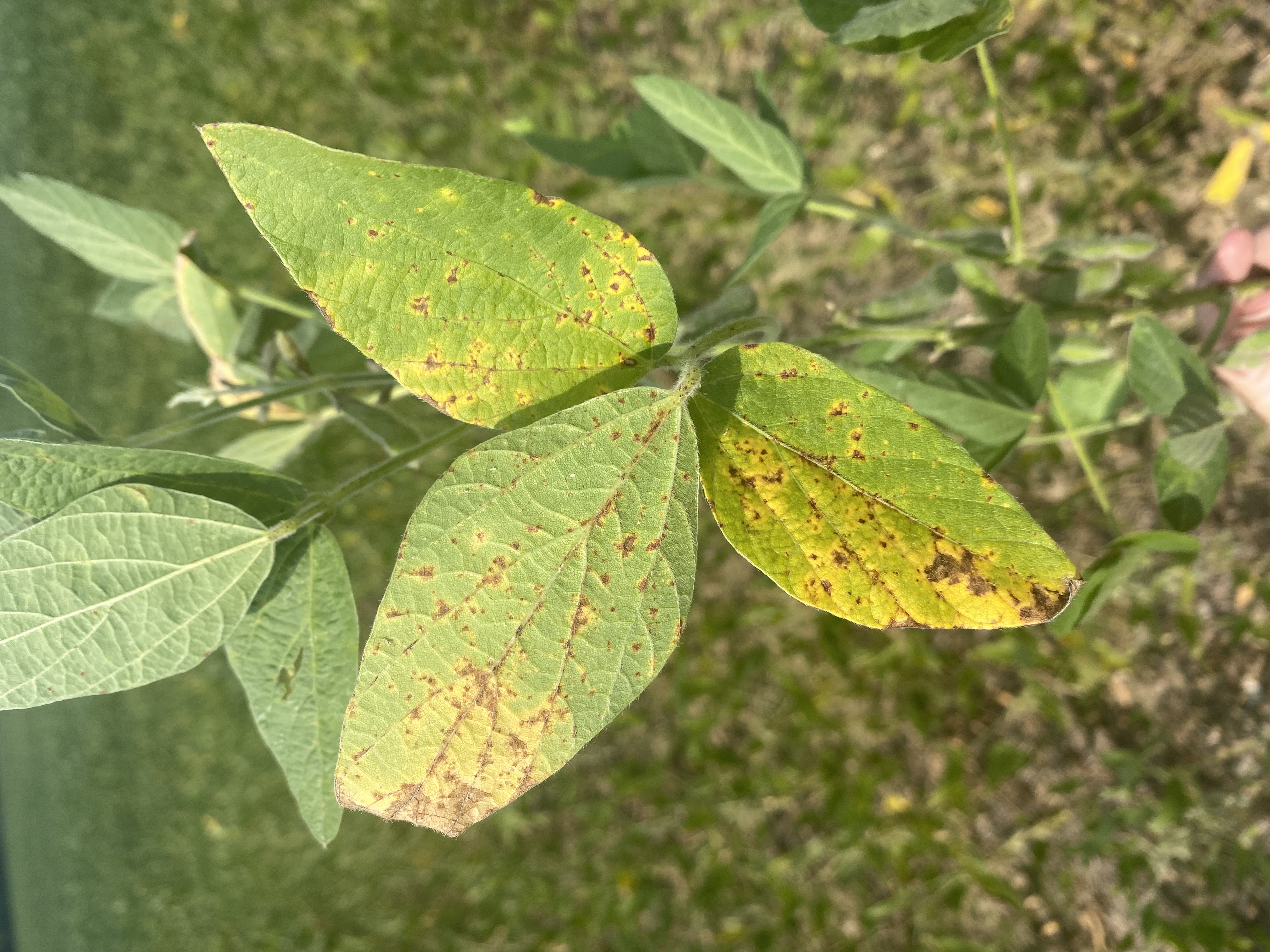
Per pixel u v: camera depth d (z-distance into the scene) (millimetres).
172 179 1145
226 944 1229
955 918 759
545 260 202
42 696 234
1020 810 754
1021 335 340
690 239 855
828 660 791
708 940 848
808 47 793
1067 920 729
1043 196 725
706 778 828
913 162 778
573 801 915
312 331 429
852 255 791
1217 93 658
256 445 405
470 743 203
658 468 203
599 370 211
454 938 981
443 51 932
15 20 1277
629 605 203
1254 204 653
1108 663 689
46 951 1777
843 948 756
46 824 1709
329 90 993
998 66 703
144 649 241
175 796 1333
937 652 769
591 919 880
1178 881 687
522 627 201
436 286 200
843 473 200
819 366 201
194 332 419
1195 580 693
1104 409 471
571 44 891
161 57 1106
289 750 260
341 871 1092
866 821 733
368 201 193
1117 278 415
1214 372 520
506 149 922
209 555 243
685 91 359
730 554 830
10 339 1509
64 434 282
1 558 225
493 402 208
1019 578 193
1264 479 661
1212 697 689
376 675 199
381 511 999
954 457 195
